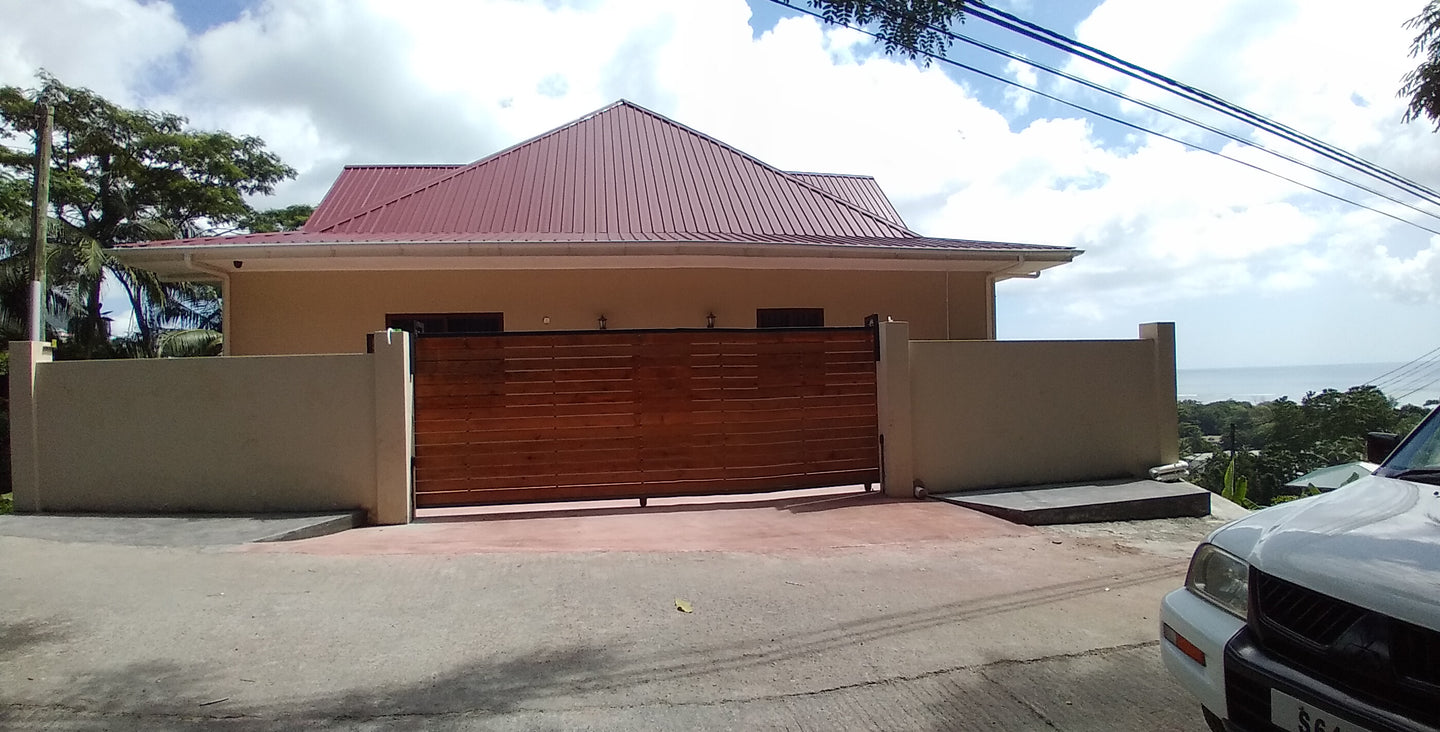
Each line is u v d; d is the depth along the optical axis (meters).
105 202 21.45
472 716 3.31
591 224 11.42
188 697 3.41
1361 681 2.31
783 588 5.08
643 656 3.96
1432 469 3.54
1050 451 8.64
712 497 8.36
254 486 7.12
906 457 8.22
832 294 11.48
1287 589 2.59
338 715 3.28
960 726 3.32
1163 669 3.93
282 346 10.20
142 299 21.45
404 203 11.56
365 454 7.16
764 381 7.99
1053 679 3.79
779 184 13.34
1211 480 18.78
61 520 6.71
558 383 7.59
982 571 5.61
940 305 11.84
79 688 3.47
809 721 3.34
